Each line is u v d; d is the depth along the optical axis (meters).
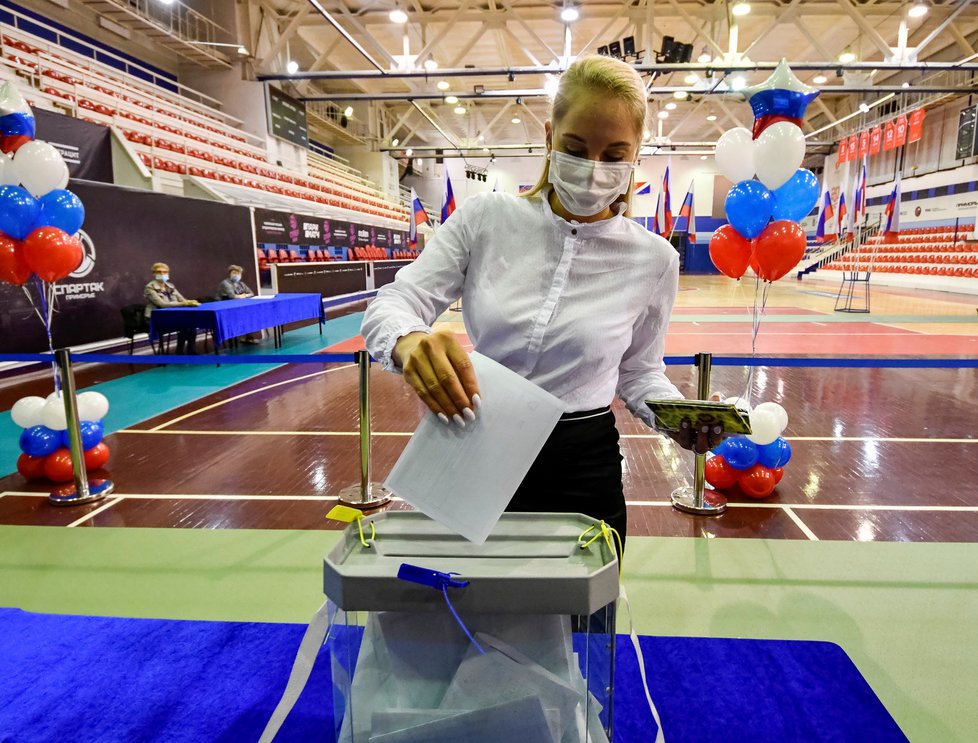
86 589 2.80
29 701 2.05
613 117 1.06
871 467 4.43
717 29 16.66
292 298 10.27
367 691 0.92
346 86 23.69
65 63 12.13
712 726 1.94
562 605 0.86
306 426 5.61
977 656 2.29
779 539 3.31
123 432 5.43
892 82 23.17
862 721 1.96
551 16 16.38
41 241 3.88
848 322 12.24
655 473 4.37
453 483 0.86
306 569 3.00
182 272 9.86
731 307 15.70
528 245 1.21
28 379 7.45
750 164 3.67
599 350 1.21
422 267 1.22
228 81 17.67
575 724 0.92
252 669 2.22
